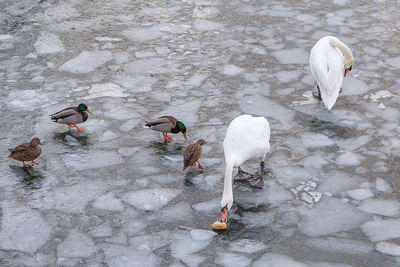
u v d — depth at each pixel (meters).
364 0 13.66
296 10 13.03
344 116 8.55
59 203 6.48
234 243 5.80
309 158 7.44
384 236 5.88
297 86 9.58
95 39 11.50
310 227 6.05
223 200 5.96
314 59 8.48
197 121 8.42
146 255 5.62
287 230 6.01
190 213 6.31
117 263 5.51
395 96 9.14
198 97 9.18
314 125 8.30
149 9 13.24
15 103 8.91
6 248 5.71
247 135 6.49
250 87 9.53
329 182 6.90
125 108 8.80
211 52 10.94
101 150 7.63
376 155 7.46
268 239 5.87
